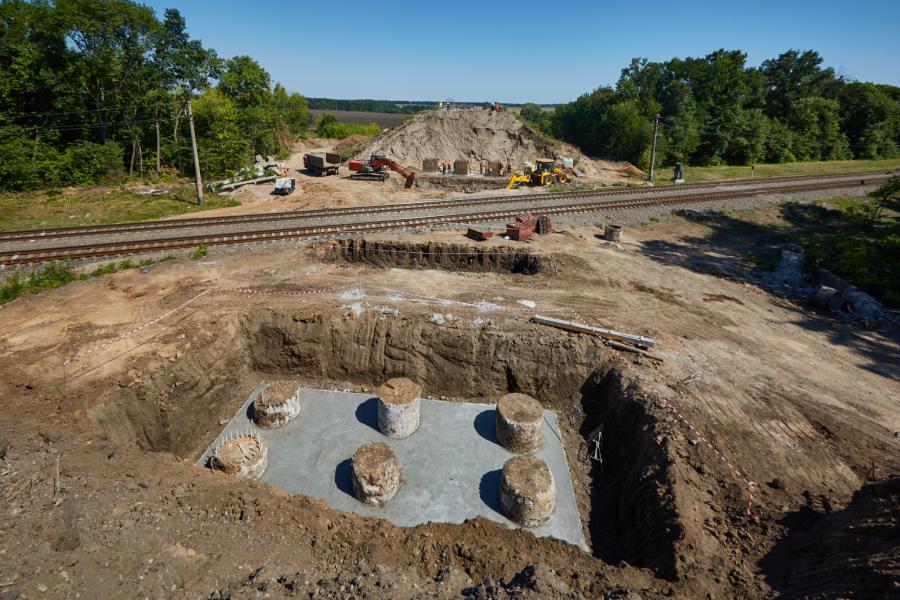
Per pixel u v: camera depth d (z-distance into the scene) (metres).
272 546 7.40
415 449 11.78
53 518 6.85
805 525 8.27
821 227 27.22
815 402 11.73
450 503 10.30
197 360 12.62
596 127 48.38
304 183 33.69
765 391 12.05
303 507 8.47
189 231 20.81
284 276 17.05
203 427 12.49
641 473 10.11
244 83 46.88
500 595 6.44
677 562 7.64
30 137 31.61
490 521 9.05
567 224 24.23
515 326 14.26
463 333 13.90
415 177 34.47
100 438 9.34
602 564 8.05
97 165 32.09
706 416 11.00
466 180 34.97
